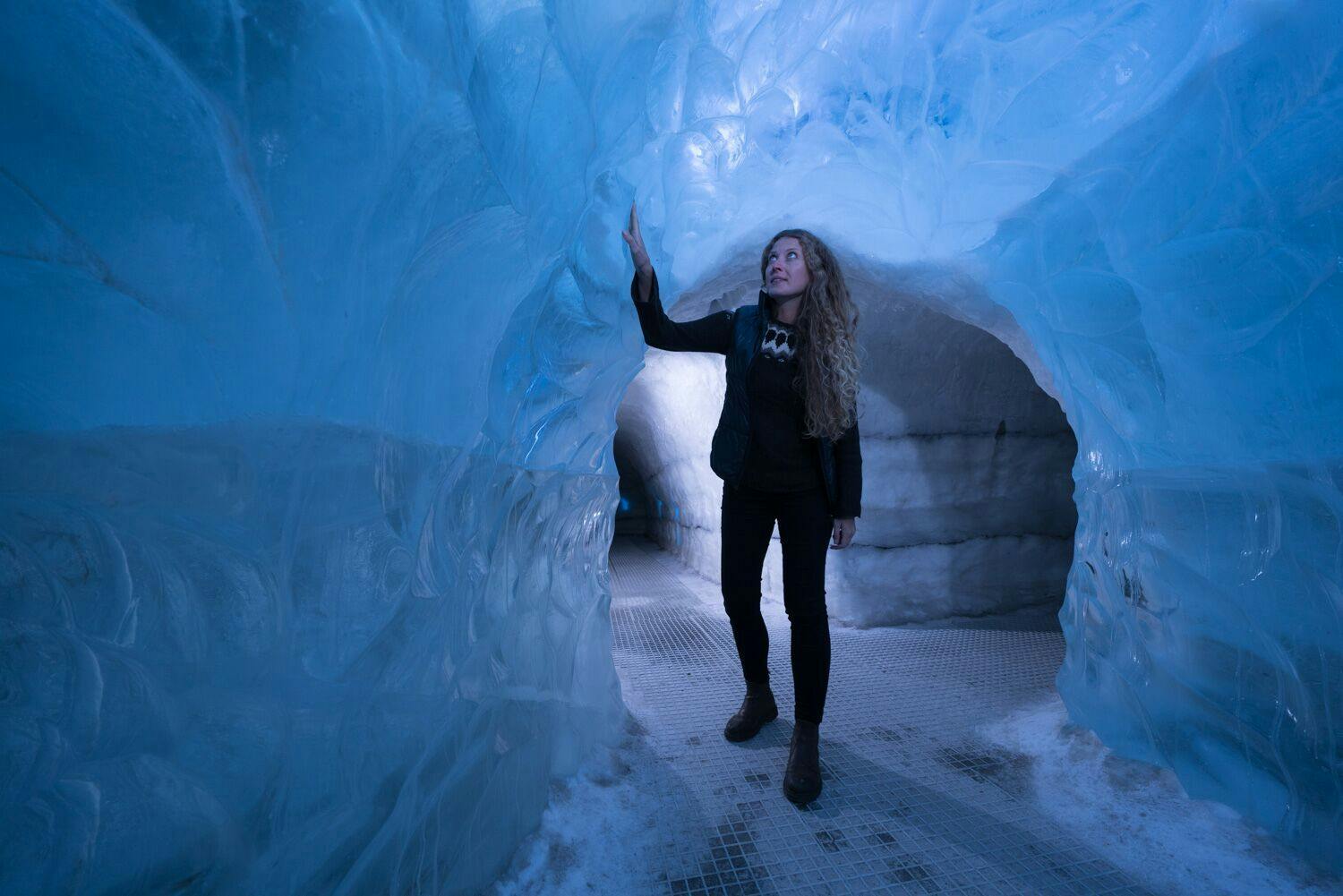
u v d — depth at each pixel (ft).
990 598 9.91
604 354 5.53
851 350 5.15
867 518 9.57
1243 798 4.17
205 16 1.60
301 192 1.94
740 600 5.58
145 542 1.62
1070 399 5.86
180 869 1.66
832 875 3.96
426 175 2.45
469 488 3.41
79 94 1.42
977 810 4.62
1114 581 5.24
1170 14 3.96
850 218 6.82
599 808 4.57
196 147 1.64
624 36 3.68
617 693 6.10
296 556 2.12
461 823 3.34
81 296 1.48
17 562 1.38
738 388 5.19
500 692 3.84
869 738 5.80
